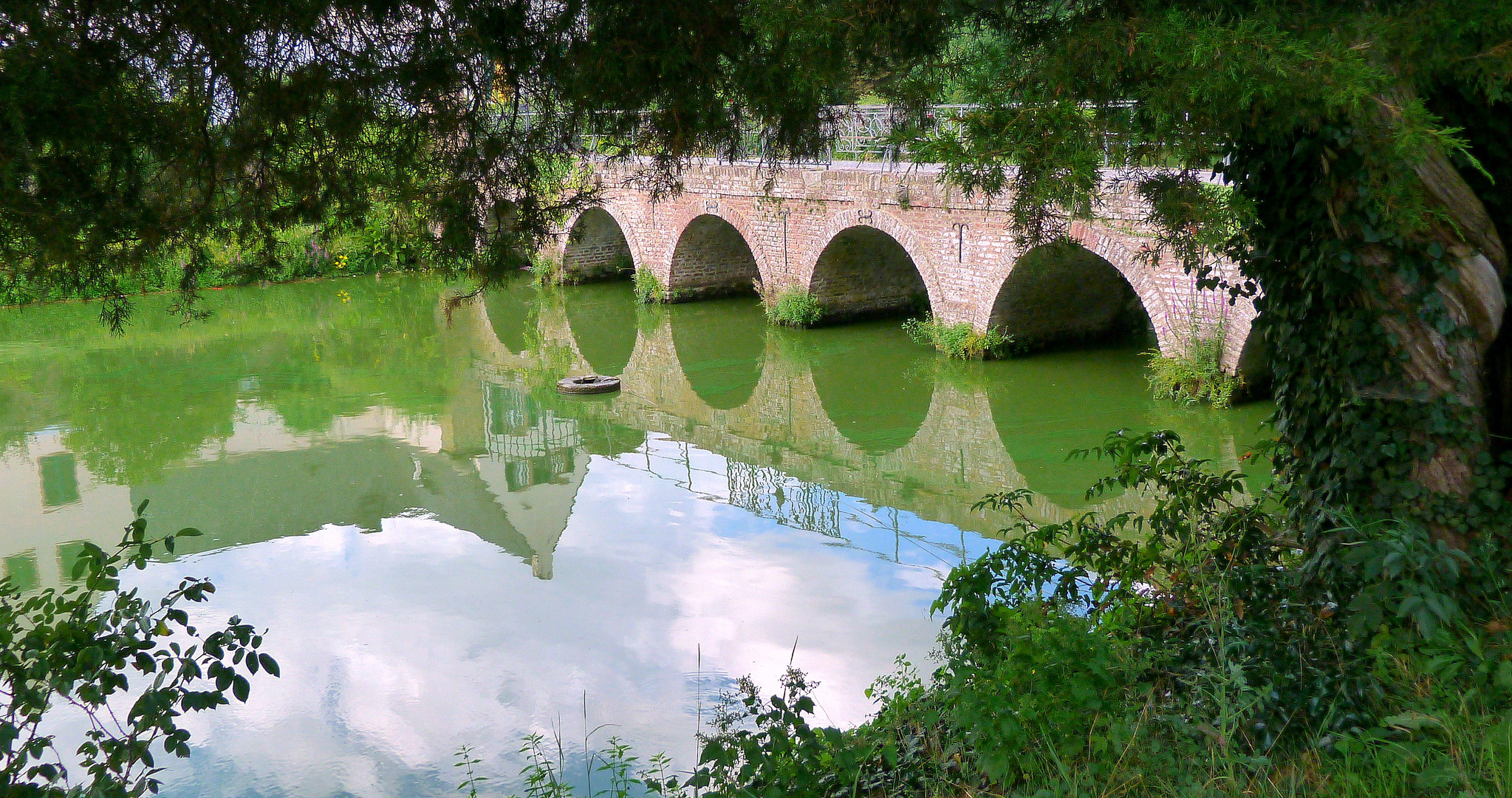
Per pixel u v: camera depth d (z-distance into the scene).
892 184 19.16
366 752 7.22
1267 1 3.60
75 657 3.96
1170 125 3.63
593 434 16.20
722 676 7.93
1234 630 4.31
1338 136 4.11
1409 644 3.80
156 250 5.12
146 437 16.41
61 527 12.66
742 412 16.95
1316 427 4.91
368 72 4.88
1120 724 3.76
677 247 25.66
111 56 4.37
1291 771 3.46
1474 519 4.38
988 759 3.86
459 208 5.45
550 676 8.20
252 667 4.04
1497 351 4.52
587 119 5.32
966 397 16.47
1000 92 3.78
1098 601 5.26
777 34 4.22
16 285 4.95
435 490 13.77
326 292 29.19
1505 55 3.44
